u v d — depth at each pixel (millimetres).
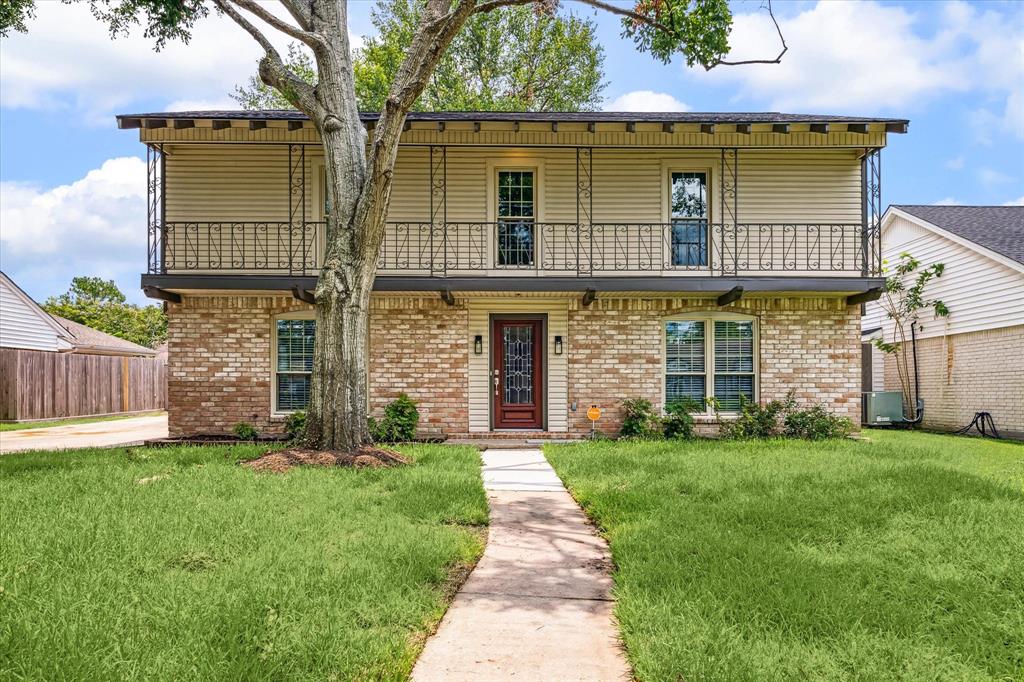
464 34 24453
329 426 8242
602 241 12102
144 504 5309
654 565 4012
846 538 4688
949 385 15914
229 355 11867
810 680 2600
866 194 12219
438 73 24516
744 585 3596
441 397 12008
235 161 12047
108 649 2678
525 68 25328
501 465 8945
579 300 12148
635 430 11555
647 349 12109
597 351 12133
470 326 12086
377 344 12008
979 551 4320
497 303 12125
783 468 7660
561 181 12281
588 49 25094
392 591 3510
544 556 4633
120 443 11875
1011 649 2953
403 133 11539
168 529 4520
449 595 3801
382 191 8242
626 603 3451
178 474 6938
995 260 14242
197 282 11039
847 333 12141
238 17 8359
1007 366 14086
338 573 3674
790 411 11867
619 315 12148
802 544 4543
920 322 16984
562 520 5723
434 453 9008
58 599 3146
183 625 2918
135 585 3443
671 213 12328
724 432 11680
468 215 12211
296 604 3215
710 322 12195
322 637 2832
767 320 12117
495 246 12242
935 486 6434
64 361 18953
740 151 12273
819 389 12102
